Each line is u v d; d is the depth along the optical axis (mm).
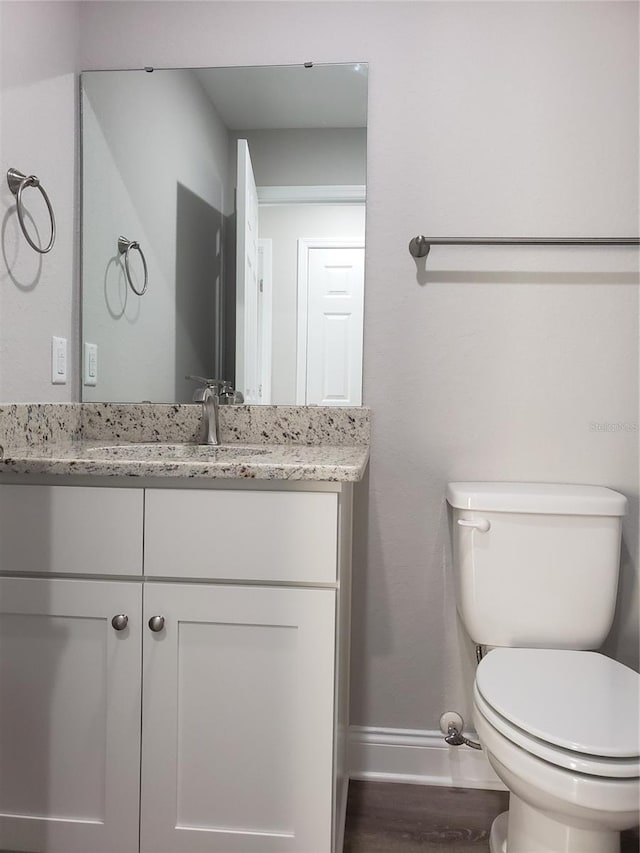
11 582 1159
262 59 1639
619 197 1554
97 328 1664
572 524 1394
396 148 1600
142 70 1661
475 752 1591
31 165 1429
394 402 1614
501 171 1576
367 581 1626
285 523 1117
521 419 1585
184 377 1671
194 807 1151
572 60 1552
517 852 1188
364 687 1632
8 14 1320
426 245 1555
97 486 1150
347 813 1457
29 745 1182
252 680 1132
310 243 1633
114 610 1147
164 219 1684
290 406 1638
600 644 1401
